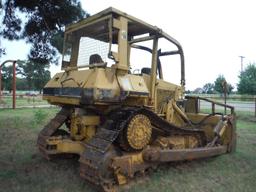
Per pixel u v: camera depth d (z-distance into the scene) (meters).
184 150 4.87
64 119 5.20
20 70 56.97
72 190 4.06
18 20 9.87
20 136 7.90
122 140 4.19
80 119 4.77
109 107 4.54
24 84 73.25
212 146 5.70
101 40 4.80
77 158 5.57
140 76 4.80
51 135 5.12
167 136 5.26
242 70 48.72
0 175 4.62
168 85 5.68
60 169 4.96
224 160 5.87
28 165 5.17
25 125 9.94
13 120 11.13
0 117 12.13
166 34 5.28
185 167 5.31
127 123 4.21
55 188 4.12
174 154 4.66
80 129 4.84
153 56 5.14
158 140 5.03
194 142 5.70
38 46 10.16
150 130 4.54
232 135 6.42
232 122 6.39
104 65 4.27
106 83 4.11
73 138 4.96
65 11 9.38
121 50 4.34
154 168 4.80
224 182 4.62
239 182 4.64
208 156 5.59
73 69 4.93
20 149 6.37
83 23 4.90
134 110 4.29
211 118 6.40
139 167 4.30
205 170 5.20
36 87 58.44
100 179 3.82
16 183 4.28
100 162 3.81
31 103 24.08
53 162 5.34
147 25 4.87
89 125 4.71
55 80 5.28
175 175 4.83
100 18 4.52
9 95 43.28
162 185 4.36
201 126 6.38
